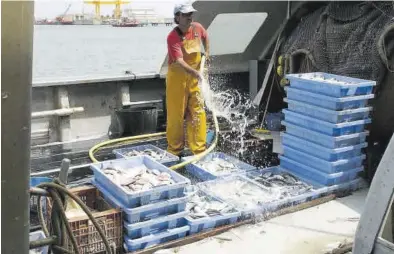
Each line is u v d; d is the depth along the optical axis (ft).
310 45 16.47
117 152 15.81
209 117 19.03
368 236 7.16
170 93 15.39
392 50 13.62
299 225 11.55
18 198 4.70
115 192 10.79
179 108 15.47
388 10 14.47
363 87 12.89
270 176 14.08
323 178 13.20
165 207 10.57
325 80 13.56
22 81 4.50
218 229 11.18
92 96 18.70
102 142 17.72
